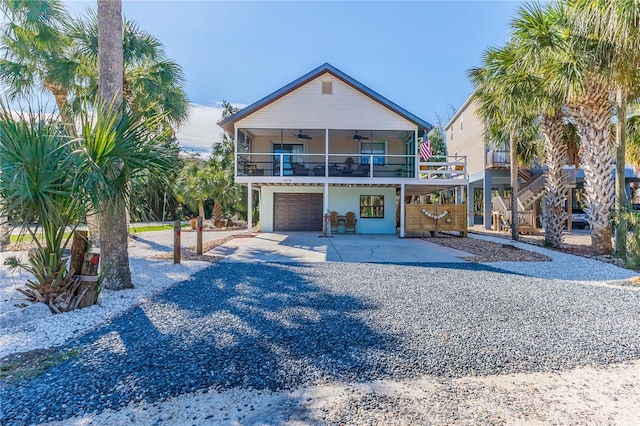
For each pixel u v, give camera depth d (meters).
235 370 2.65
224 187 19.88
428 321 3.78
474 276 6.20
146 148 4.22
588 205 8.88
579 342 3.23
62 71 9.05
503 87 8.86
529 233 15.72
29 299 4.13
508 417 2.09
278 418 2.08
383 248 10.23
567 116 10.16
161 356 2.88
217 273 6.46
